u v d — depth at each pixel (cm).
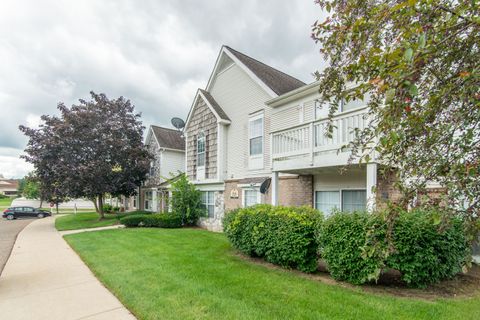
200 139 1447
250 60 1291
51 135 1717
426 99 211
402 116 201
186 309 386
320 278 522
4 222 2047
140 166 1903
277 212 614
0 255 830
